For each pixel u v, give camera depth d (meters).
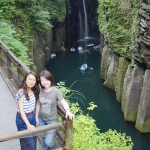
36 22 17.70
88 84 19.06
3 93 7.21
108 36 17.36
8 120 5.81
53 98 3.89
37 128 3.58
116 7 16.36
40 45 19.81
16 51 11.93
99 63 24.17
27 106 3.90
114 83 17.23
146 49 11.86
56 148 4.26
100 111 14.90
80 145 4.68
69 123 3.81
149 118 12.29
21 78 6.41
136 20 13.19
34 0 16.88
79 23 33.81
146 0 11.52
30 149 4.14
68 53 28.25
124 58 15.45
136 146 11.56
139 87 13.09
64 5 27.02
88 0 34.59
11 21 15.48
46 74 3.81
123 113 14.41
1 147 4.54
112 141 6.31
